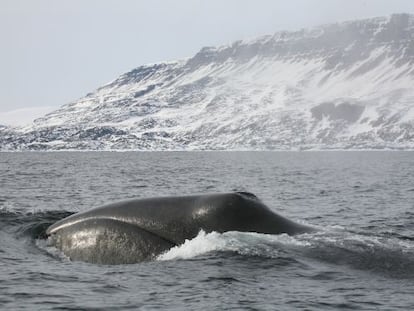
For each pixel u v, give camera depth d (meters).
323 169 171.00
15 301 22.78
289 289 23.83
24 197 71.44
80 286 24.47
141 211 29.17
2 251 30.34
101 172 144.75
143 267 26.81
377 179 118.25
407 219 51.91
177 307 21.80
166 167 182.75
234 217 28.44
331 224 48.62
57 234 30.59
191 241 27.92
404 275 24.62
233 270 25.84
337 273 25.34
